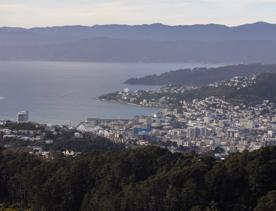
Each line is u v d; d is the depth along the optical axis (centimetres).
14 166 9356
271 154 7375
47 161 9431
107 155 8681
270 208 6369
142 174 8012
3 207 8725
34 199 8556
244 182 7162
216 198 7094
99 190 7800
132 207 7262
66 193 8275
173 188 7131
